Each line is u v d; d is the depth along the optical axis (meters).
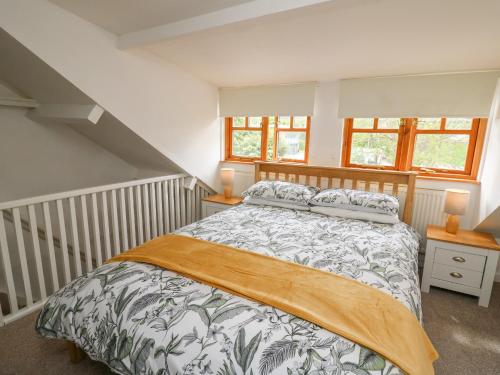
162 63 2.71
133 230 2.74
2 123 2.55
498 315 2.11
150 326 1.15
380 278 1.47
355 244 1.90
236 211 2.73
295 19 1.76
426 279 2.40
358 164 3.08
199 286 1.36
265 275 1.44
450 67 2.40
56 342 1.75
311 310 1.15
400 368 0.95
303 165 3.14
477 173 2.60
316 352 0.98
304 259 1.67
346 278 1.43
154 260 1.57
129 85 2.41
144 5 1.75
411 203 2.68
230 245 1.88
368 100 2.80
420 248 2.81
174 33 1.97
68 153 3.10
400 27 1.79
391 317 1.15
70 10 1.89
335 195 2.66
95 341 1.25
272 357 0.97
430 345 1.17
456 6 1.50
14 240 2.88
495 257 2.14
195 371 1.00
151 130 2.69
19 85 2.35
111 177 3.57
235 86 3.49
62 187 3.10
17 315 1.94
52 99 2.39
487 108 2.38
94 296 1.36
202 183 3.62
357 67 2.58
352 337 1.02
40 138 2.84
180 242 1.88
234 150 3.81
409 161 2.84
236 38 2.11
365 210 2.52
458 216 2.41
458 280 2.29
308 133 3.28
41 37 1.79
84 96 2.14
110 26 2.09
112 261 1.69
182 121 3.07
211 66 2.83
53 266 2.11
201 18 1.83
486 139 2.50
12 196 2.72
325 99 3.05
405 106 2.66
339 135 3.04
